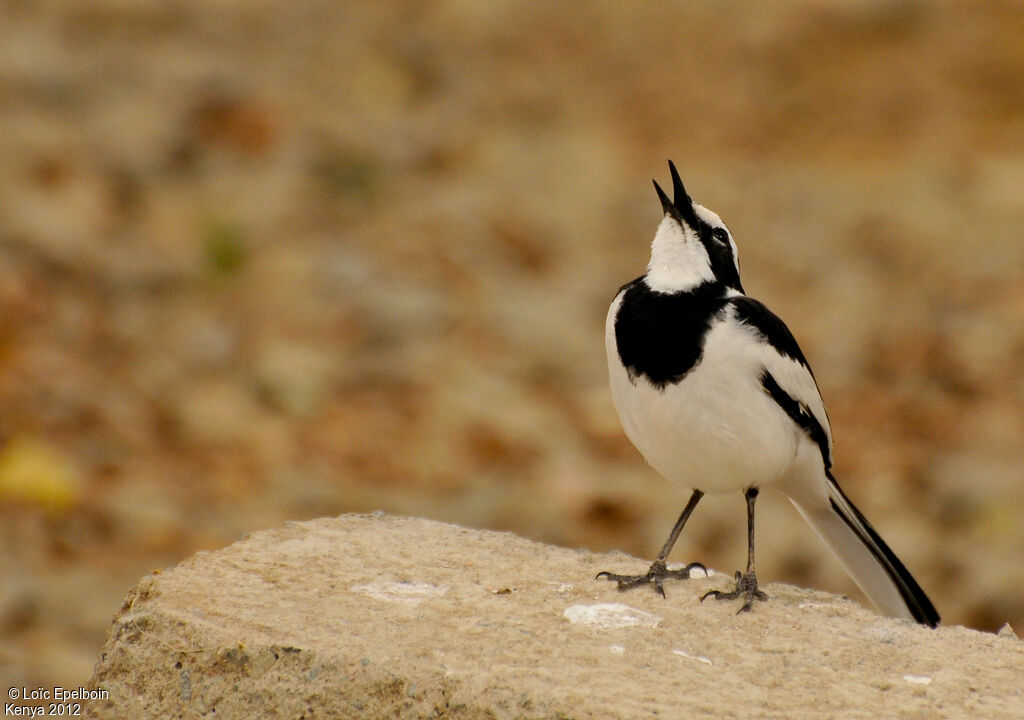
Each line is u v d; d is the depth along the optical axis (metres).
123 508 11.64
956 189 21.80
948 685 6.12
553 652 6.26
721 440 7.00
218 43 23.53
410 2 26.73
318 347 15.30
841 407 15.55
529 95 24.14
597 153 22.27
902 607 7.77
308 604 6.70
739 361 6.90
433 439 13.92
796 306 18.03
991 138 23.50
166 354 14.62
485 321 16.52
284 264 16.86
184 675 6.36
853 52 25.75
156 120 20.06
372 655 6.12
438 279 17.34
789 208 20.89
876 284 18.86
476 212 19.62
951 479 13.93
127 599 6.89
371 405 14.42
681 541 12.45
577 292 17.64
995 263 19.64
